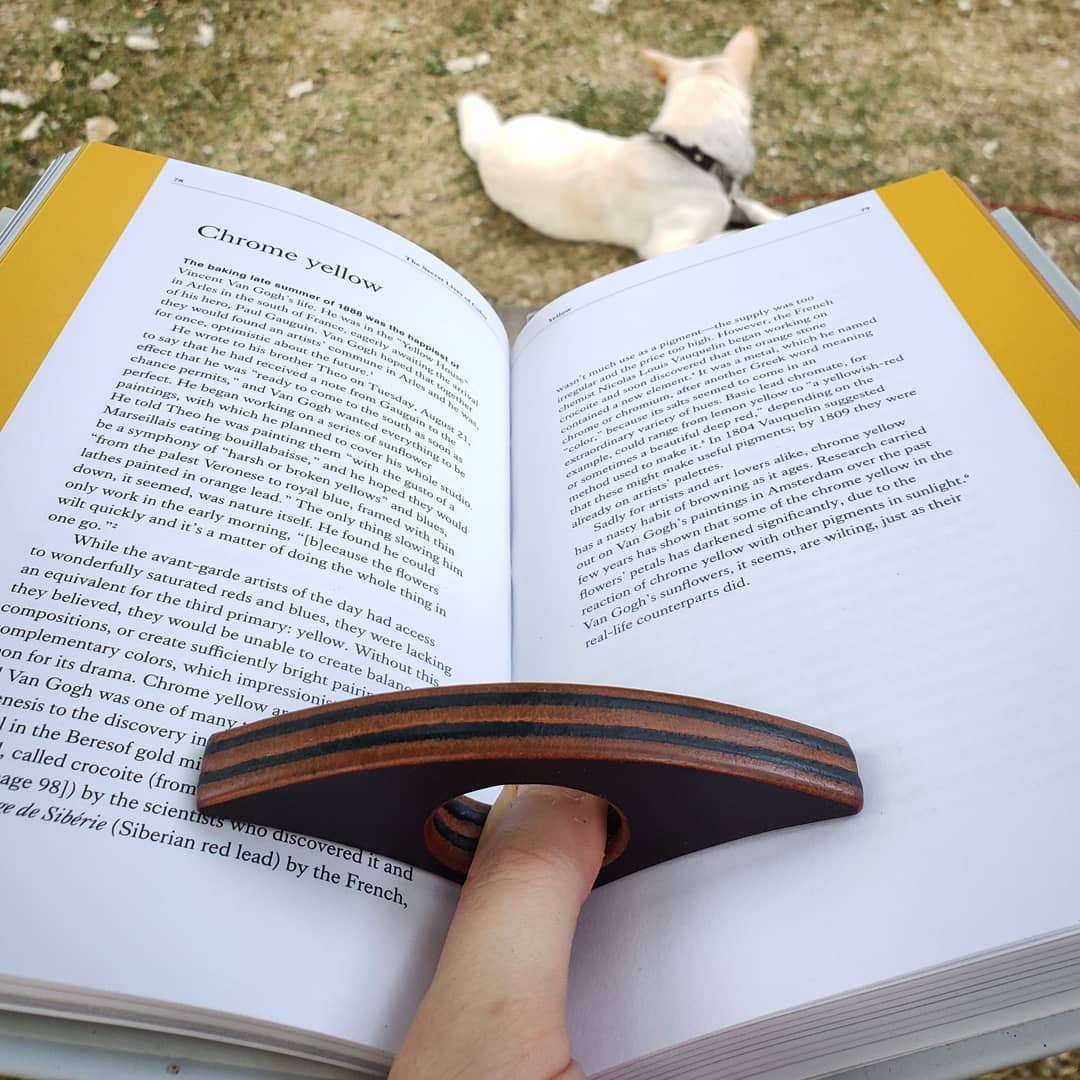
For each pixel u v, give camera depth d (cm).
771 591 55
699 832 47
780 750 46
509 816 47
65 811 43
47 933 40
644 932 47
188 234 67
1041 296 64
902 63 185
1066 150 171
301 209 71
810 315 68
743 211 154
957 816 46
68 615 48
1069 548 53
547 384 72
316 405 61
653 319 72
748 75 150
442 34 190
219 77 181
